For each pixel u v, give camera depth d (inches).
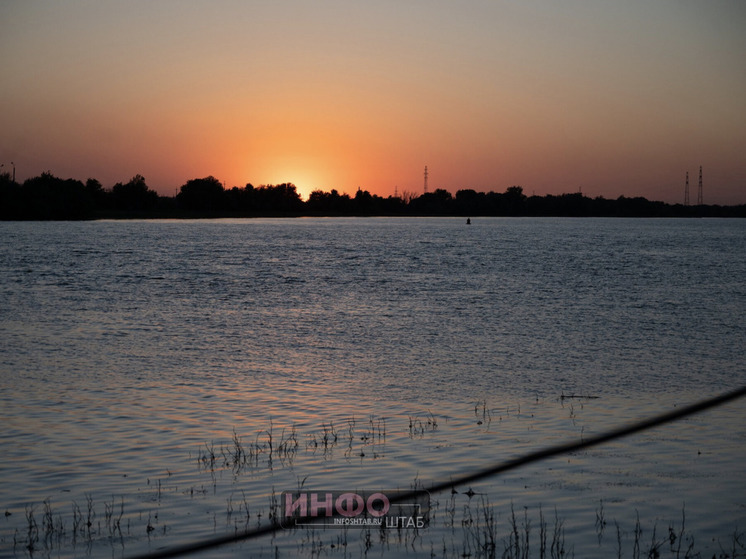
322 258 3385.8
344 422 719.7
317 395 832.9
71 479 553.6
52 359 1039.0
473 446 637.3
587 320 1449.3
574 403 797.2
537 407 778.8
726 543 443.5
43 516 485.4
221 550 438.3
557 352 1106.1
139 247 4013.3
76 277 2340.1
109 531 462.9
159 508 499.2
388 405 787.4
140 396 821.2
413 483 546.9
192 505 504.7
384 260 3282.5
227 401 800.9
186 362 1021.8
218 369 974.4
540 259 3393.2
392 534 460.4
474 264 3043.8
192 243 4525.1
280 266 2898.6
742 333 1293.1
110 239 4776.1
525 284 2198.6
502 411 762.8
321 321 1429.6
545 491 528.1
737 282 2299.5
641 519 477.7
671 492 523.8
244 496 522.0
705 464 585.3
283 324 1387.8
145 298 1809.8
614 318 1480.1
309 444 644.1
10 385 872.9
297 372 959.0
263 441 652.7
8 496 519.2
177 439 658.2
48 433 672.4
